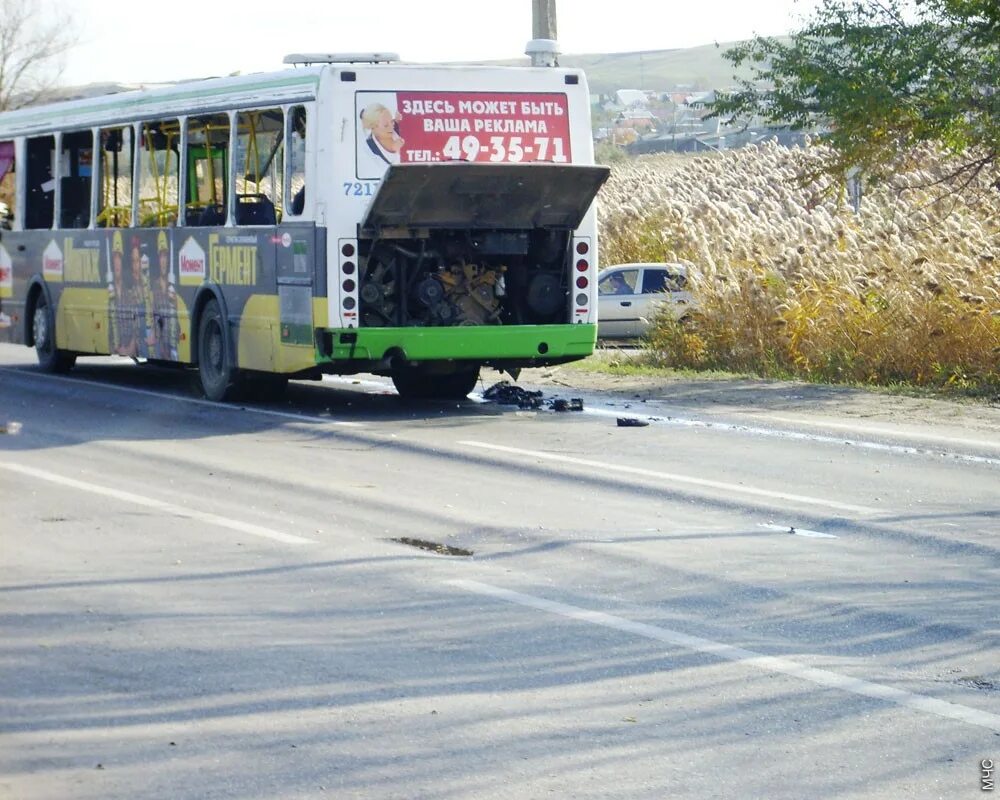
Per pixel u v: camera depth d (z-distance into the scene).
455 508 13.96
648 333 30.06
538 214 21.03
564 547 12.25
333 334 20.25
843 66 26.95
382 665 8.95
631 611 10.23
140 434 19.19
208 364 23.06
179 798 6.89
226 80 22.12
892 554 12.07
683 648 9.33
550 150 21.12
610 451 17.56
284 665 8.95
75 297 26.81
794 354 26.95
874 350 25.62
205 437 18.89
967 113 27.38
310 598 10.59
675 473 15.94
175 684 8.59
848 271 27.30
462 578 11.17
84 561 11.75
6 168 29.28
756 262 29.44
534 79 21.11
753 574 11.32
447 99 20.69
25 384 25.80
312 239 20.33
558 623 9.90
